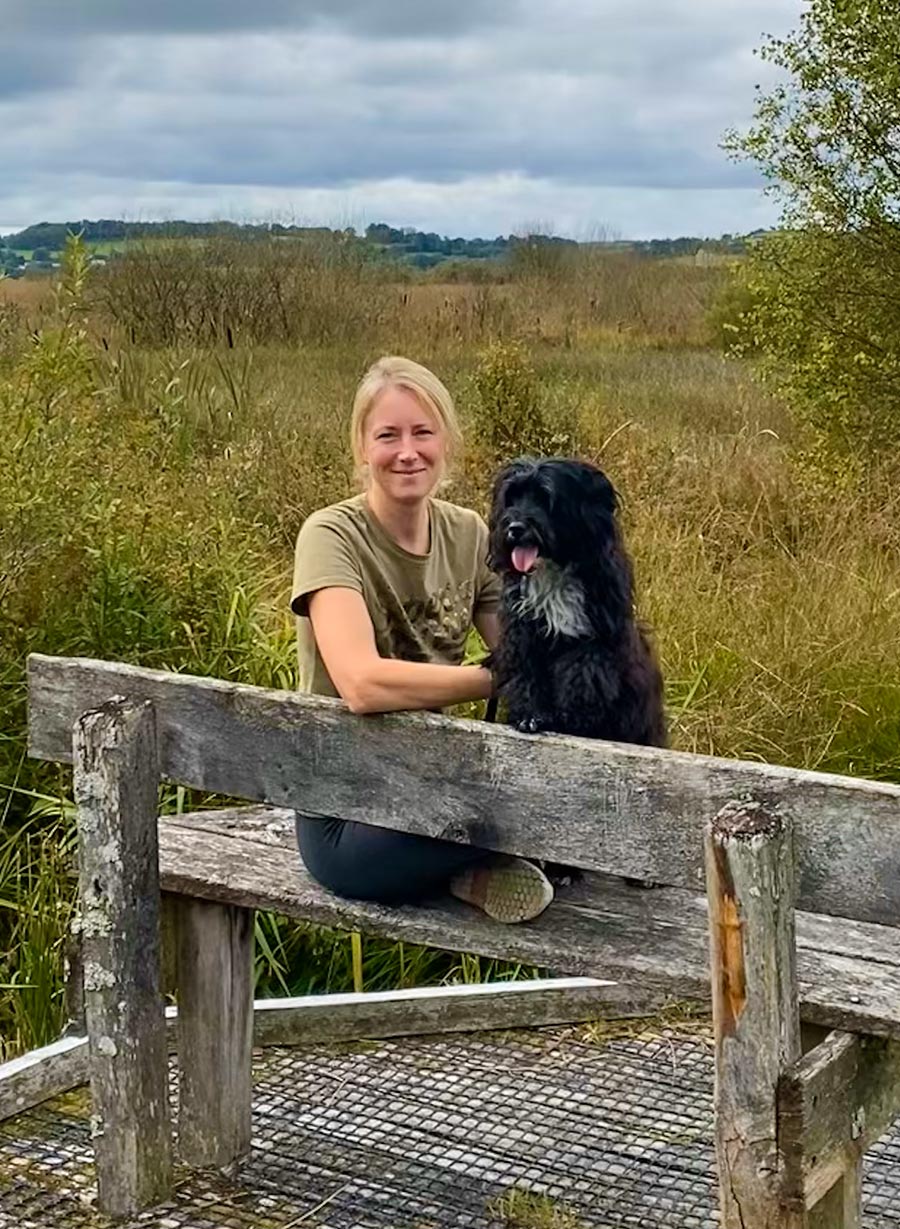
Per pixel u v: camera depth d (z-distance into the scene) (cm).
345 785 300
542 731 286
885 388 1002
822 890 246
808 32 995
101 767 311
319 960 502
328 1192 350
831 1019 262
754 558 873
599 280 2564
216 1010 349
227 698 311
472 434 1037
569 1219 338
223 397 1156
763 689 662
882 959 285
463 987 445
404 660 355
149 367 1215
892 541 859
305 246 1972
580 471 330
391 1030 435
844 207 1000
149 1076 331
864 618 729
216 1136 355
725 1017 244
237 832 367
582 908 312
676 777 259
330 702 300
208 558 610
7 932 502
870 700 659
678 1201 348
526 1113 392
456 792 286
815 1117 244
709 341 2228
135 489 624
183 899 345
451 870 312
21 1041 448
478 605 379
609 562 324
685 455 1058
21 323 934
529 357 1364
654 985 281
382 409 350
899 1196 351
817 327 1023
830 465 998
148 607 566
